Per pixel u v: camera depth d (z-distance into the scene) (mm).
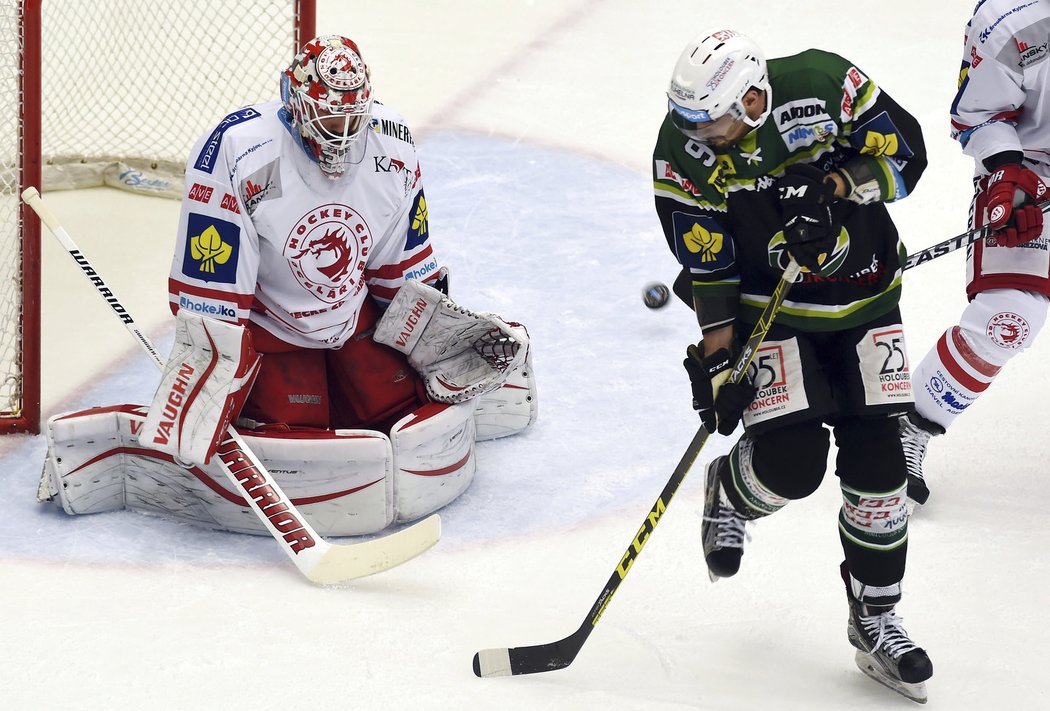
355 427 15406
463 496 15336
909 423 14945
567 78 30156
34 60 15727
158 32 29203
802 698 11633
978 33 13664
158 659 11820
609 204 23797
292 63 12977
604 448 16484
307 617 12664
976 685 11812
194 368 13812
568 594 13352
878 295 11539
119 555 13859
